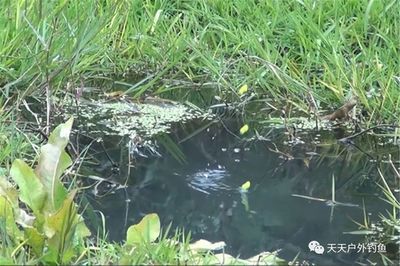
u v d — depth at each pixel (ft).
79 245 8.86
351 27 15.67
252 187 11.09
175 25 16.67
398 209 10.46
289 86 14.17
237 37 15.78
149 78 15.02
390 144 12.59
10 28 14.29
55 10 14.43
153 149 12.30
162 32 16.33
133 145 12.26
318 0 16.25
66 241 8.44
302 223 10.10
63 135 9.34
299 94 14.11
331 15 16.22
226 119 13.58
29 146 11.50
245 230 9.87
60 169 9.16
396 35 15.14
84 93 14.35
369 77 13.92
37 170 9.15
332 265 9.11
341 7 16.25
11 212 8.80
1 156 10.96
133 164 11.75
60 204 8.99
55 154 9.21
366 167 11.83
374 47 14.83
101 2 16.22
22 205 9.93
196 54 15.51
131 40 16.11
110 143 12.43
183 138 12.78
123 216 10.18
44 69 13.55
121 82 14.94
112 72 15.38
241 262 8.63
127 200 10.63
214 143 12.63
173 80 15.06
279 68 14.46
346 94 14.03
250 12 16.57
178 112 13.76
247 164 11.87
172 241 8.86
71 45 14.24
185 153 12.23
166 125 13.23
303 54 15.12
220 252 9.35
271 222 10.07
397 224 10.02
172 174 11.48
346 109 13.26
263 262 8.68
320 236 9.78
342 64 14.46
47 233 8.42
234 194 10.90
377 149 12.42
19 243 8.65
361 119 13.24
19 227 9.27
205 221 10.09
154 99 14.24
